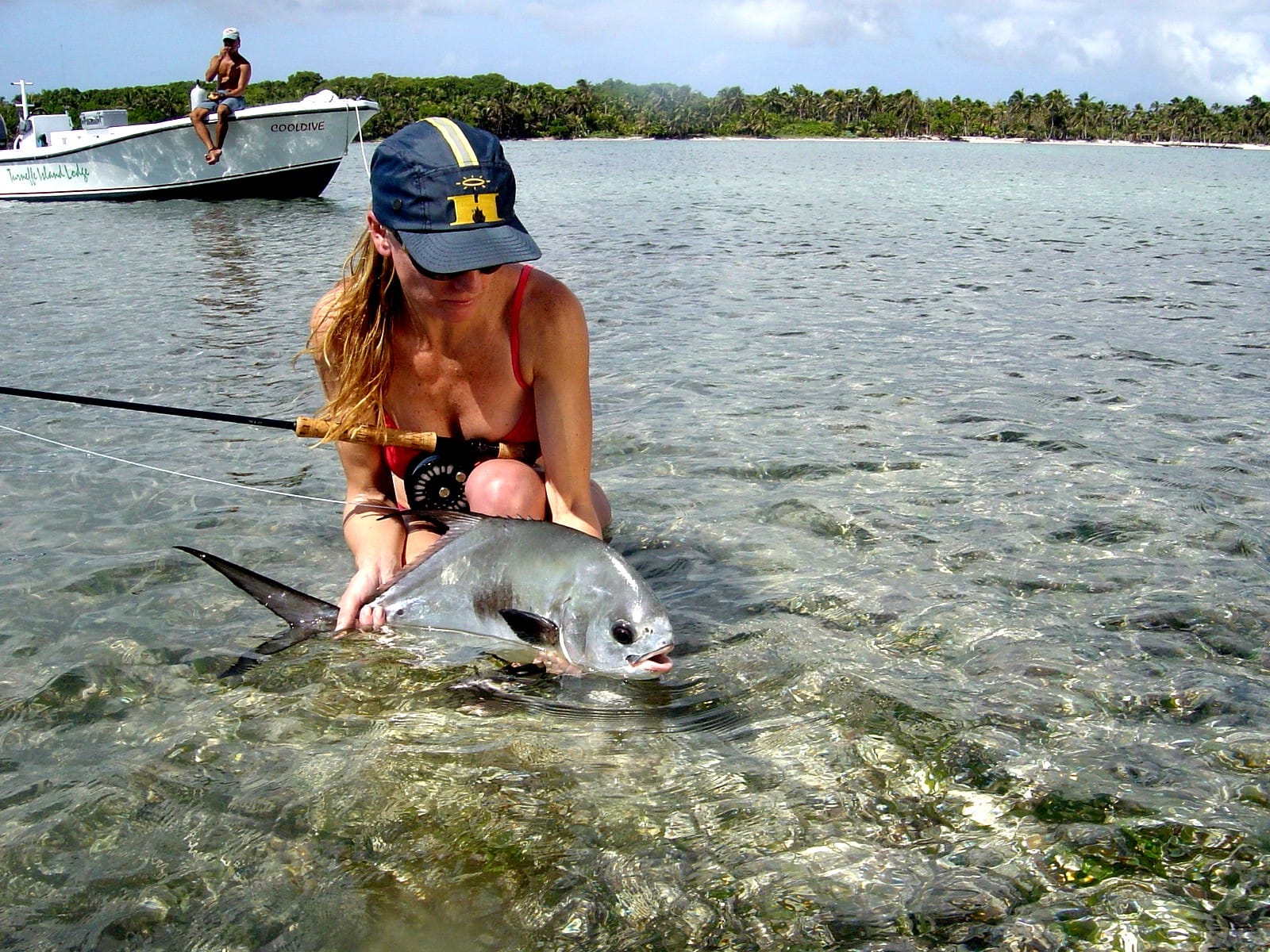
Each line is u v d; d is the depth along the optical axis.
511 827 2.36
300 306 9.04
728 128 184.62
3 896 2.15
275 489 4.50
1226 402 5.74
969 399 5.82
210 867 2.23
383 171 2.87
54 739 2.71
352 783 2.51
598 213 19.64
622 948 2.01
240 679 3.00
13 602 3.44
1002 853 2.25
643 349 7.22
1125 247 14.13
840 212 20.59
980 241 14.82
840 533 4.02
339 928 2.06
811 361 6.82
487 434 3.57
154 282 10.50
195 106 20.62
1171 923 2.04
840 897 2.13
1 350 7.10
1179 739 2.65
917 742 2.65
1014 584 3.55
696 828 2.35
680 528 4.09
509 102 157.62
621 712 2.83
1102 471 4.59
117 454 4.93
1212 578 3.55
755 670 3.03
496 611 3.12
